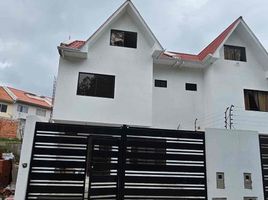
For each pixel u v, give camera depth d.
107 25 12.91
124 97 12.66
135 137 6.78
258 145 7.67
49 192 5.95
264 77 14.97
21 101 33.75
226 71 14.48
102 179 6.27
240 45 15.12
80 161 6.26
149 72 13.16
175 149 6.99
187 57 15.93
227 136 7.47
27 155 6.03
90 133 6.48
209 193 6.94
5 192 6.83
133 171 6.57
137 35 13.62
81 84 12.55
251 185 7.30
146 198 6.51
